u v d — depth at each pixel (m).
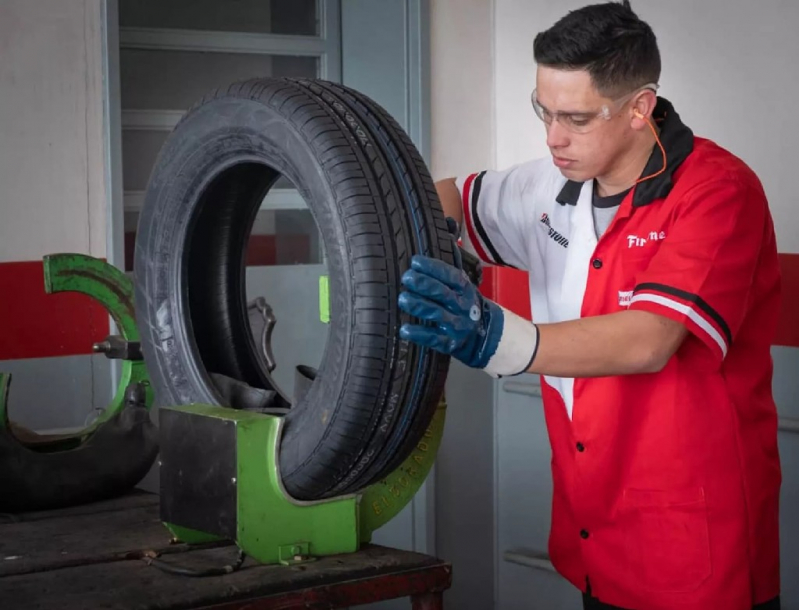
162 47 3.19
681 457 1.70
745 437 1.74
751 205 1.61
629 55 1.53
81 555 1.65
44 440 2.18
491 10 3.48
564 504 1.92
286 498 1.53
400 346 1.42
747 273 1.59
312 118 1.48
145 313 1.86
